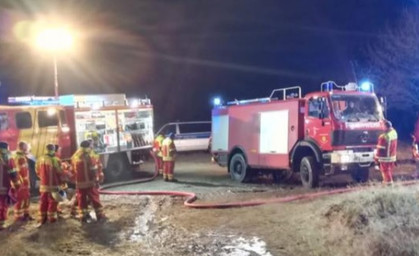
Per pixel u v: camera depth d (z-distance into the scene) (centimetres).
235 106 1700
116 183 1698
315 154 1373
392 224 770
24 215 1090
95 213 1086
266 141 1546
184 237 927
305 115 1421
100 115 1741
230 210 1134
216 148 1819
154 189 1530
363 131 1345
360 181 1425
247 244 853
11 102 1619
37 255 828
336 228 828
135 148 1834
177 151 2472
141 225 1040
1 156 1026
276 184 1555
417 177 1467
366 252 704
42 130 1534
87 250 859
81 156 1063
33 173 1482
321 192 1252
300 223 943
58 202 1045
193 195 1324
